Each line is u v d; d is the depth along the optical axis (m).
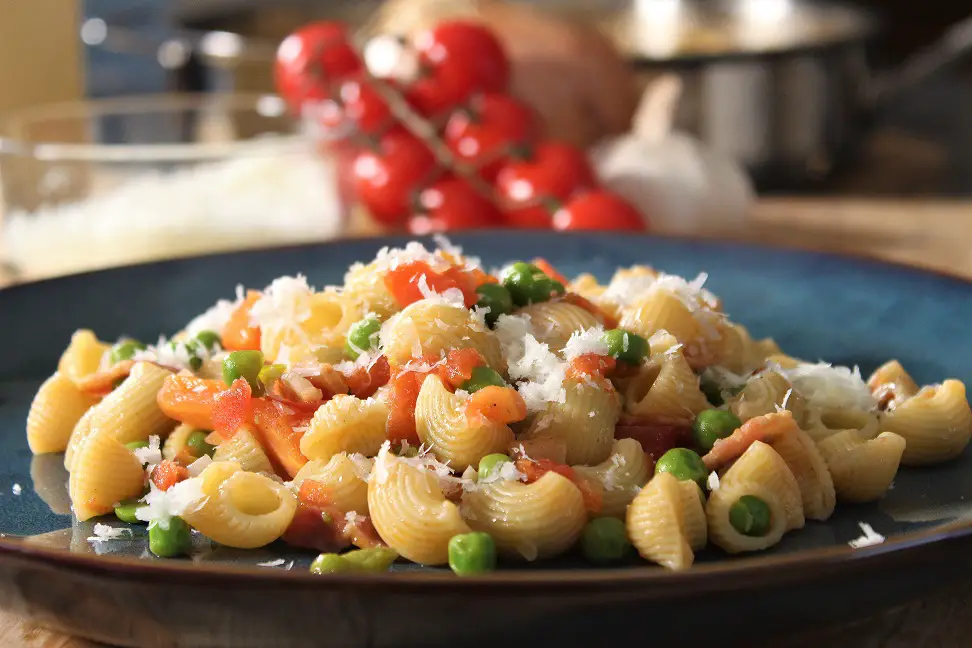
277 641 0.28
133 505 0.33
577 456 0.34
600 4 1.02
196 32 0.91
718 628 0.27
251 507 0.33
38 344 0.41
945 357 0.39
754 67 0.77
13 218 0.52
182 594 0.27
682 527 0.31
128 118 0.60
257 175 0.53
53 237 0.51
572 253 0.45
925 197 0.83
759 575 0.27
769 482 0.32
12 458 0.36
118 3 1.03
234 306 0.38
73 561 0.27
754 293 0.43
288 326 0.36
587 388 0.34
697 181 0.58
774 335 0.42
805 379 0.36
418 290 0.36
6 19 0.67
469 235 0.45
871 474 0.33
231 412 0.34
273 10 1.02
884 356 0.40
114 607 0.28
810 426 0.35
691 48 0.79
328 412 0.33
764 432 0.33
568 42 0.63
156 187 0.52
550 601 0.26
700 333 0.36
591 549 0.31
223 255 0.44
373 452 0.34
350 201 0.56
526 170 0.54
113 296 0.42
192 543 0.32
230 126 0.61
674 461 0.33
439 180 0.55
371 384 0.34
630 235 0.45
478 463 0.33
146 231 0.50
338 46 0.56
